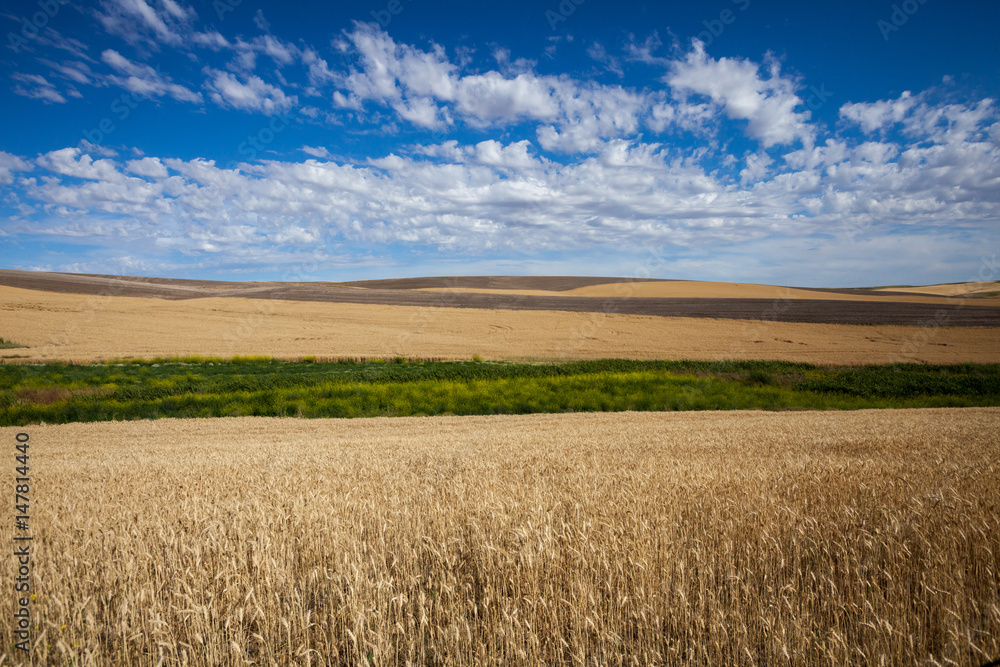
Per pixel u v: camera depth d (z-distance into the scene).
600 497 5.52
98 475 7.82
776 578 3.90
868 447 9.84
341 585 3.71
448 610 3.48
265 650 3.26
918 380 24.55
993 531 4.22
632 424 15.50
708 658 3.13
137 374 24.92
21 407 17.11
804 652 3.04
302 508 5.27
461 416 18.14
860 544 4.17
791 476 6.49
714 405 20.84
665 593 3.58
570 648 3.19
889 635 3.10
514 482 6.57
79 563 4.09
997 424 13.66
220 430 15.16
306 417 18.03
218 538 4.35
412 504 5.52
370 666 3.16
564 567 3.88
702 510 5.07
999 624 3.14
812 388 24.02
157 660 3.17
